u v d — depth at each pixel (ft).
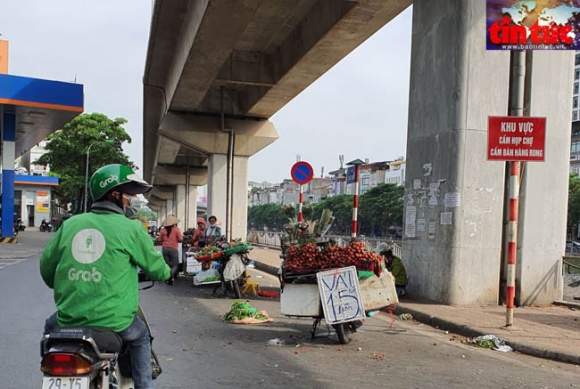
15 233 101.45
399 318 31.01
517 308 33.12
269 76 66.44
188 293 39.52
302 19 54.70
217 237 48.29
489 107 33.47
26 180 181.06
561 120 35.14
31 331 23.79
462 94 33.04
